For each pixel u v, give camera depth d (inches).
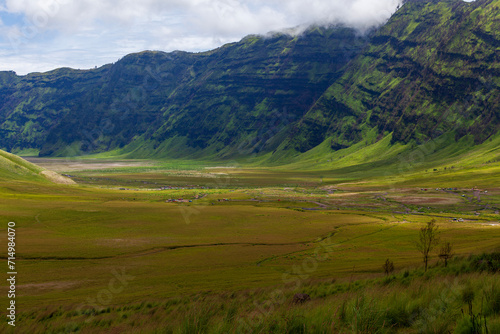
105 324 1272.1
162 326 560.4
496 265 1014.4
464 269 1093.8
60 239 4726.9
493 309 466.0
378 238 4736.7
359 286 1213.1
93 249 4259.4
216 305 596.7
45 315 1635.1
